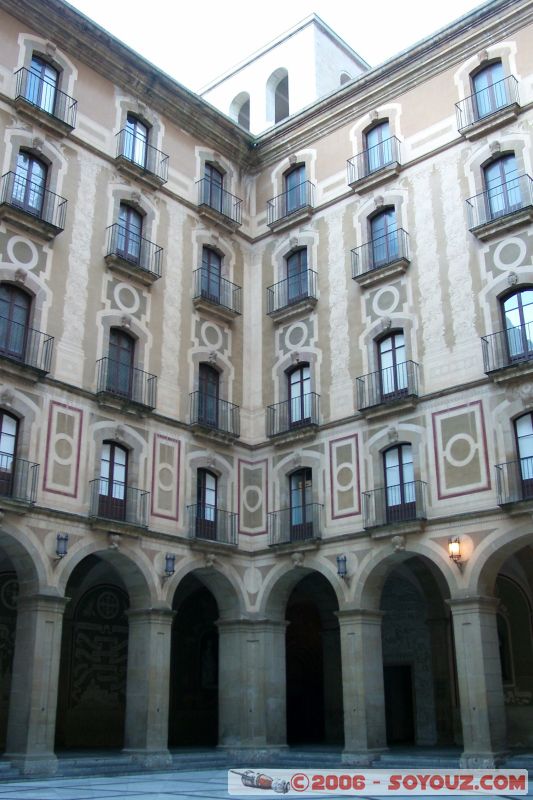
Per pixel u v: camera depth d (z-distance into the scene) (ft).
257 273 114.11
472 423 85.15
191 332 102.99
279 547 97.40
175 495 94.58
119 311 94.63
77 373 88.28
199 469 99.25
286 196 114.73
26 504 78.18
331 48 139.64
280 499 100.37
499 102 94.07
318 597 112.27
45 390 84.33
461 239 92.38
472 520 82.43
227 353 106.93
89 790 63.00
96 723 102.12
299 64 135.54
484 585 80.94
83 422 87.10
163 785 67.41
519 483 80.43
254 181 119.44
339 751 90.99
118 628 107.86
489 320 87.20
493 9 95.35
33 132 91.30
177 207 106.52
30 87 92.53
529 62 92.43
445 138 97.66
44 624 78.18
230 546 97.45
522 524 79.00
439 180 96.68
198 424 97.86
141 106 105.50
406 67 102.99
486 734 76.18
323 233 107.45
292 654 117.60
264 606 97.71
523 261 86.22
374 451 92.38
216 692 116.26
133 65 103.60
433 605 101.04
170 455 95.25
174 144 108.99
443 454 86.53
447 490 85.25
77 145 95.96
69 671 100.53
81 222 93.71
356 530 91.66
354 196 105.29
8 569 95.20
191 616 116.16
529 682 94.22
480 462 83.46
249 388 108.88
